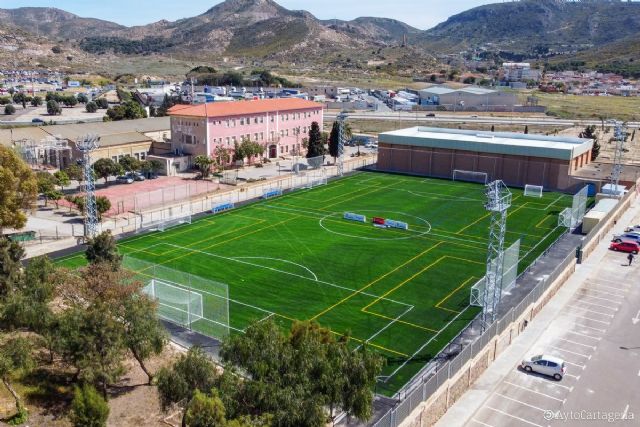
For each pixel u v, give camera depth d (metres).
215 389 28.36
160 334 37.62
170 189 91.25
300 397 28.36
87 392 30.48
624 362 43.19
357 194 94.50
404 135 113.50
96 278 43.03
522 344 45.59
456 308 51.38
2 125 153.38
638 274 60.91
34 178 68.50
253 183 101.00
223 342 33.12
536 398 38.44
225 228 74.56
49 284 43.00
